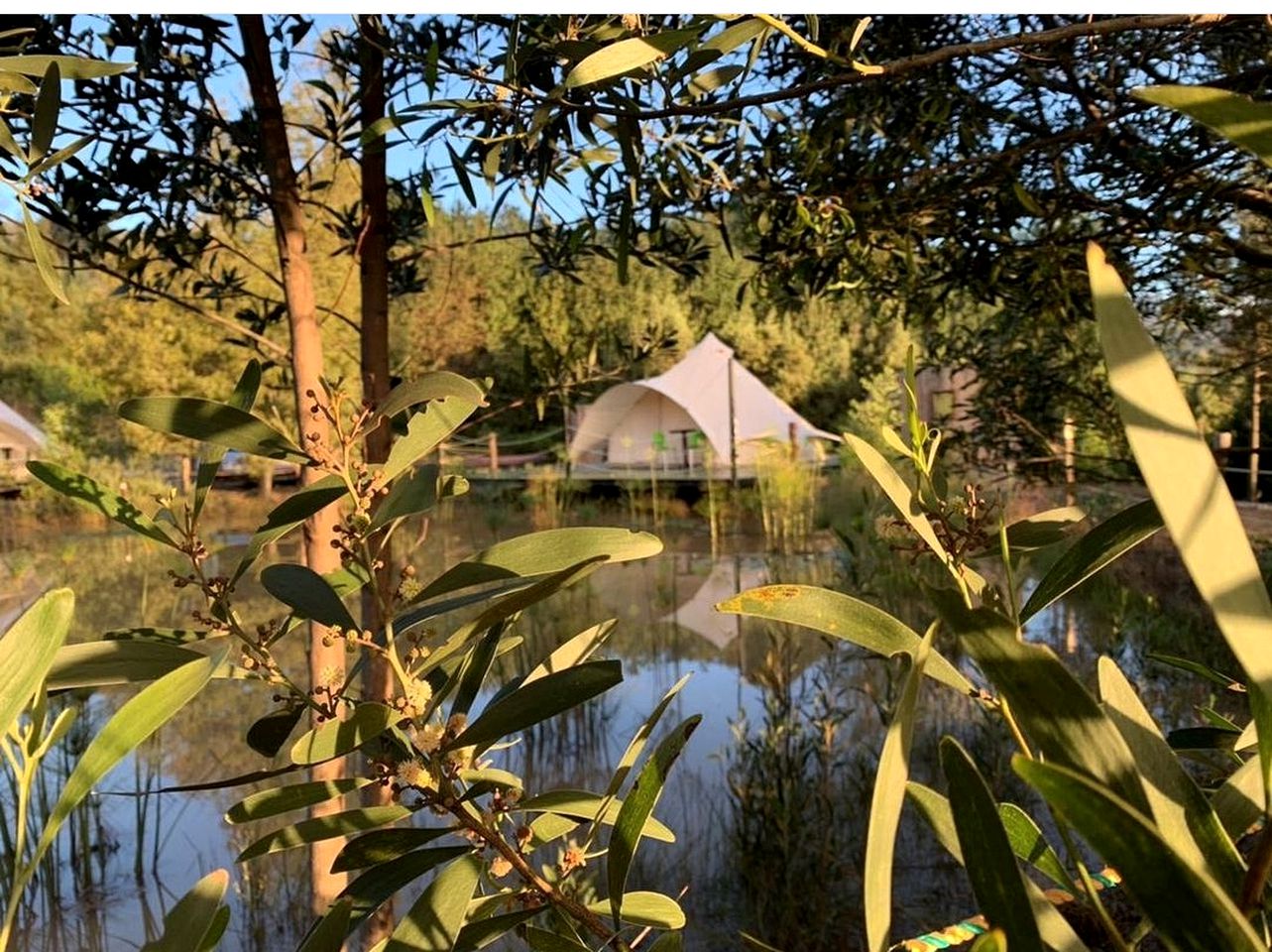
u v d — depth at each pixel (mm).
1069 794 302
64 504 12555
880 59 1865
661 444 15984
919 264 2189
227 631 648
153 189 1571
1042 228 2133
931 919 2525
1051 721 351
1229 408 5422
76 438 13891
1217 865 392
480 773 721
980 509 521
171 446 13094
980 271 2051
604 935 654
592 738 4219
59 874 3006
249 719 4520
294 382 1482
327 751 596
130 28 1363
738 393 16156
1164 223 1838
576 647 782
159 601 7516
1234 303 2736
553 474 14242
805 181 1832
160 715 490
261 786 3709
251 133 1655
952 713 3824
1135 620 4676
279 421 662
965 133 1855
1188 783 408
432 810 656
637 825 600
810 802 2865
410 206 2008
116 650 594
